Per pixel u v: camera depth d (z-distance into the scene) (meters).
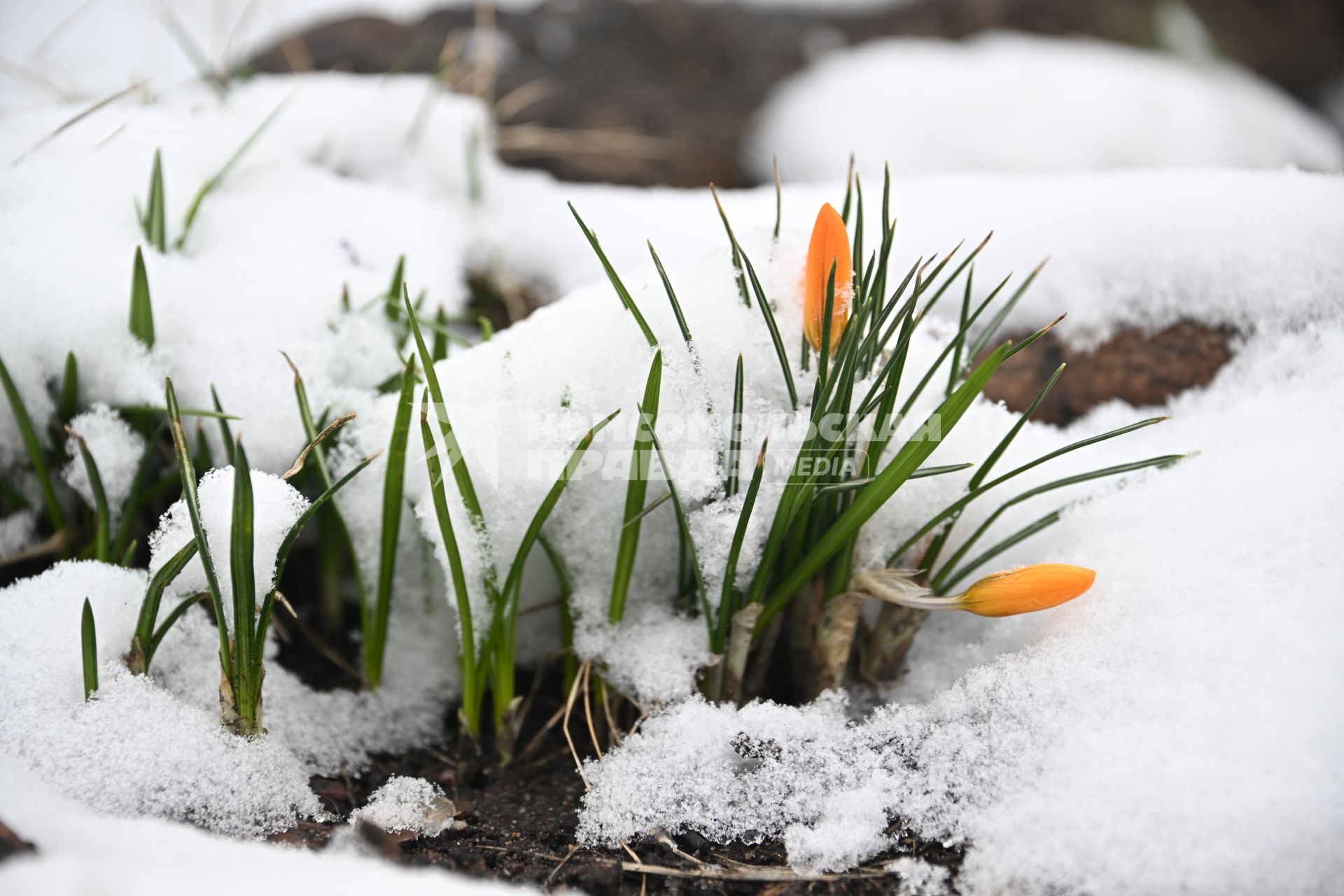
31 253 0.80
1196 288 0.81
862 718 0.77
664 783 0.75
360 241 0.86
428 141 0.93
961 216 0.83
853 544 0.75
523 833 0.75
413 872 0.70
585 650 0.77
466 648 0.76
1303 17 2.00
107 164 0.84
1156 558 0.75
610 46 1.42
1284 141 1.54
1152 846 0.70
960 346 0.76
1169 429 0.80
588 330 0.76
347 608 0.82
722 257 0.76
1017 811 0.72
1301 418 0.77
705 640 0.77
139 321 0.79
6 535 0.80
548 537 0.77
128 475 0.79
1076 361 0.81
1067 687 0.73
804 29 1.59
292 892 0.67
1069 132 1.42
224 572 0.74
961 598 0.73
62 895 0.65
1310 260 0.80
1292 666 0.71
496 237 0.90
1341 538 0.73
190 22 1.53
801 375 0.75
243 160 0.87
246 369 0.80
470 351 0.77
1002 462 0.77
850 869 0.73
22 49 1.44
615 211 0.88
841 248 0.72
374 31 1.24
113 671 0.75
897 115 1.41
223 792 0.73
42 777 0.72
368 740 0.78
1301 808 0.70
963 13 1.72
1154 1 1.78
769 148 1.38
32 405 0.79
